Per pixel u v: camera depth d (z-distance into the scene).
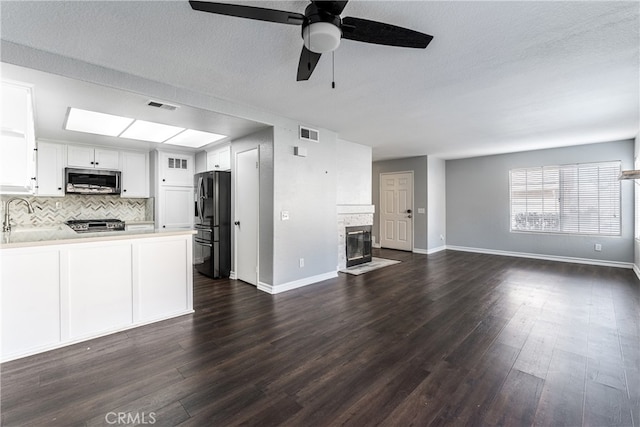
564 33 1.99
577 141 5.29
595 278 4.48
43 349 2.34
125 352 2.34
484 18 1.83
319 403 1.73
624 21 1.85
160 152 5.32
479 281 4.38
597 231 5.45
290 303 3.49
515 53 2.25
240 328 2.80
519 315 3.05
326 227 4.60
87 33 1.97
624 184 5.18
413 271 5.07
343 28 1.61
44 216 4.68
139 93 2.65
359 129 4.54
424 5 1.72
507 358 2.21
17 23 1.85
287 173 4.00
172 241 3.08
